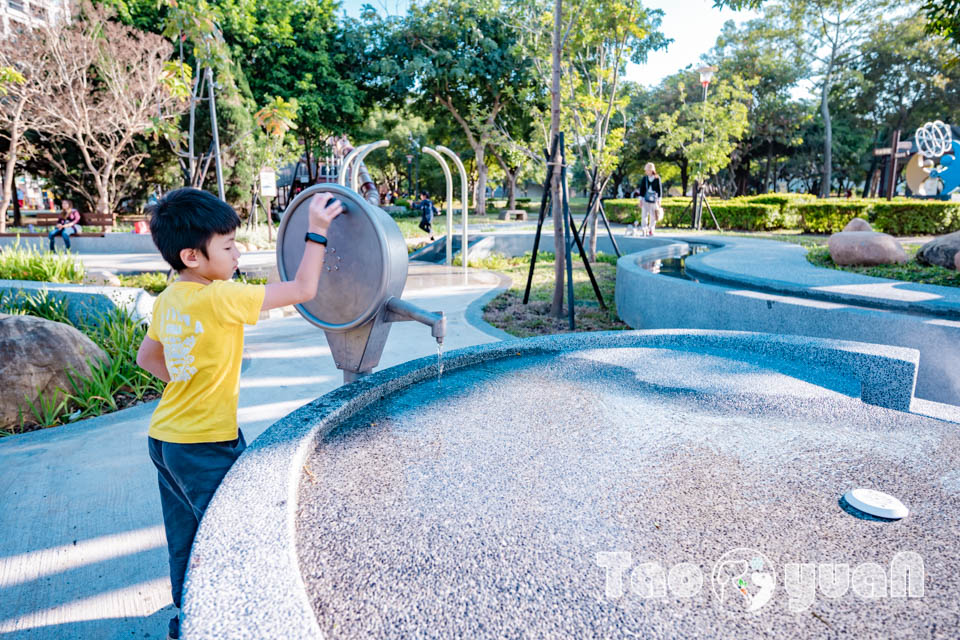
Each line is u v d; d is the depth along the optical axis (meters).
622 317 6.60
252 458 1.74
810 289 5.04
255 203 19.08
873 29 30.36
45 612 1.97
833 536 1.56
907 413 2.42
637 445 2.11
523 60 23.98
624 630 1.19
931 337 3.64
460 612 1.24
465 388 2.67
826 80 30.28
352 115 26.22
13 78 10.89
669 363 3.00
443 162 9.98
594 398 2.56
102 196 17.47
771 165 40.59
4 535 2.40
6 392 3.54
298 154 27.31
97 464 3.03
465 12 25.52
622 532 1.56
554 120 6.34
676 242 11.91
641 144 32.62
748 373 2.83
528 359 3.10
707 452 2.06
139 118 15.86
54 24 15.12
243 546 1.29
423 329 5.88
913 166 18.98
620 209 22.41
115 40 15.54
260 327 6.18
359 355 2.13
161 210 1.57
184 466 1.63
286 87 24.39
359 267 1.97
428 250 12.36
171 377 1.63
